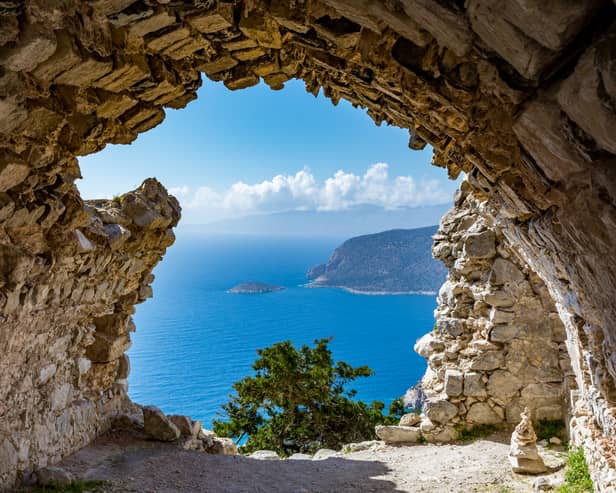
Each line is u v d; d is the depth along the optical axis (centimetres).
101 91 471
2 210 550
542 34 245
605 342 476
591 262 382
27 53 357
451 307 1312
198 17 412
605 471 675
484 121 408
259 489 875
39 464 847
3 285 654
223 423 1995
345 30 390
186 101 562
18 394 795
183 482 888
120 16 374
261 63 521
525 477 898
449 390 1212
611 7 223
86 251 791
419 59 379
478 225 1249
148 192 1014
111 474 891
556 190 373
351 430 1848
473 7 266
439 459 1057
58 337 887
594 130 255
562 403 1159
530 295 1193
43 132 470
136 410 1229
